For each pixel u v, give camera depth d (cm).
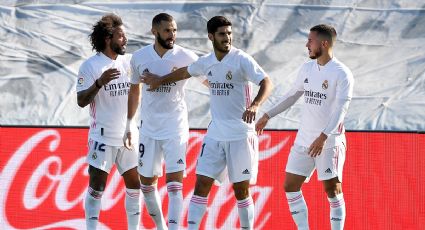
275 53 3306
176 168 2447
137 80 2472
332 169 2420
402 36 3325
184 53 2461
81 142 2867
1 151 2866
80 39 3362
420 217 2762
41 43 3353
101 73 2473
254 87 3231
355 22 3350
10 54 3334
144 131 2473
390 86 3244
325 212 2767
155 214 2558
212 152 2353
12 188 2858
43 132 2873
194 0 3372
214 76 2336
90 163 2500
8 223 2847
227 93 2331
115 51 2480
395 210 2773
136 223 2586
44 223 2845
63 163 2862
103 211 2822
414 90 3231
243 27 3341
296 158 2466
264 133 2823
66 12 3400
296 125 3170
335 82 2364
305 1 3369
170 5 3375
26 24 3378
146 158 2472
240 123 2345
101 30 2472
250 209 2398
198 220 2355
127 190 2570
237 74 2316
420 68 3272
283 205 2795
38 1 3403
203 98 3222
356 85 3250
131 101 2481
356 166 2794
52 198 2853
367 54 3309
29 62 3328
